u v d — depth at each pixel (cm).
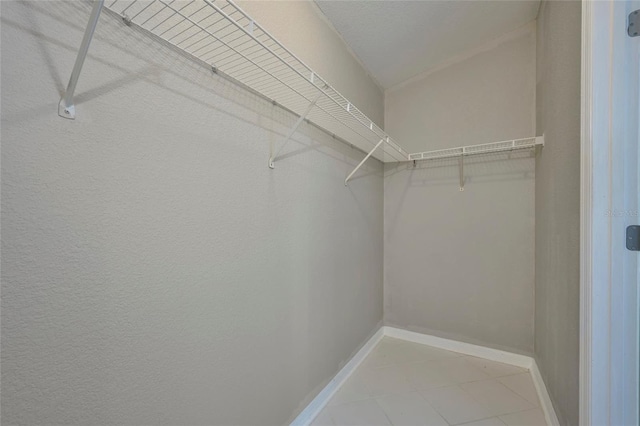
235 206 101
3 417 51
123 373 69
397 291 247
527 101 197
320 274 156
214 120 92
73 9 59
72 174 59
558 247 135
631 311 91
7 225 51
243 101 104
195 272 87
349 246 191
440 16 172
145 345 74
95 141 63
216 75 93
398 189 247
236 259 101
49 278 56
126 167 69
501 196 206
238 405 103
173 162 80
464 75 219
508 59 203
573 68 115
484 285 212
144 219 73
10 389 52
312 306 149
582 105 100
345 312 185
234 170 100
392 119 251
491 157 210
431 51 209
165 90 77
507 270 204
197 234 87
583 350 100
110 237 66
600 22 94
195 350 87
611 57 93
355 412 150
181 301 83
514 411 150
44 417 56
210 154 91
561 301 129
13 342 52
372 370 192
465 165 220
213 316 93
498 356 205
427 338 233
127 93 69
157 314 76
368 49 194
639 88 89
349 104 117
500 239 206
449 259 225
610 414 93
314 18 149
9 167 51
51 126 56
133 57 70
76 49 60
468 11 173
